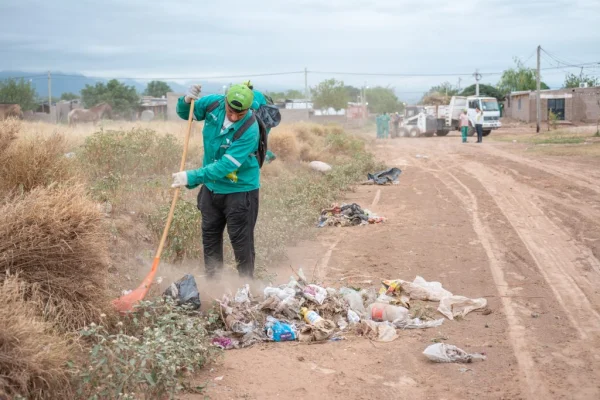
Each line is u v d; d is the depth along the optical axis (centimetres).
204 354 509
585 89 6059
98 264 531
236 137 629
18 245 500
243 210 657
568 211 1274
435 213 1269
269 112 676
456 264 866
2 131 714
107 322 528
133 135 1461
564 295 732
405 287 724
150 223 835
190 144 1625
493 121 4594
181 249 783
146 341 465
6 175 669
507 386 488
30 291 495
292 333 589
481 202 1408
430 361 538
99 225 544
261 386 484
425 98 5662
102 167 1190
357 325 615
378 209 1328
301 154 2166
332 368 523
